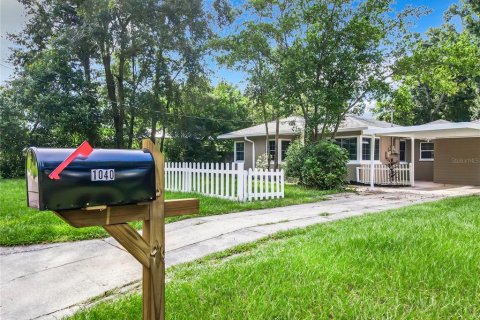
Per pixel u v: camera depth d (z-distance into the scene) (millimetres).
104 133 17703
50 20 17219
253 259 3383
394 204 7926
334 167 10906
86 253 3941
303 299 2434
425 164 16219
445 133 12070
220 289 2629
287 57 10914
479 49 14406
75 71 16422
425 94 24172
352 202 8320
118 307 2449
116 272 3340
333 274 2846
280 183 8852
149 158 1533
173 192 9086
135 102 17531
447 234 4066
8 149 15305
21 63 17484
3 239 4328
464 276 2801
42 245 4270
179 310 2316
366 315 2213
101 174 1352
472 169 13391
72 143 16578
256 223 5500
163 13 17281
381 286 2654
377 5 10727
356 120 13961
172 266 3439
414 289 2596
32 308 2602
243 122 24406
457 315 2234
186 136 19641
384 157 15008
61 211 1280
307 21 10945
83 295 2820
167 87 18312
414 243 3662
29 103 15703
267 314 2234
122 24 16984
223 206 7008
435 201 7867
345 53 10766
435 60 11227
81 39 16000
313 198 8844
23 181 12188
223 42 12711
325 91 10727
